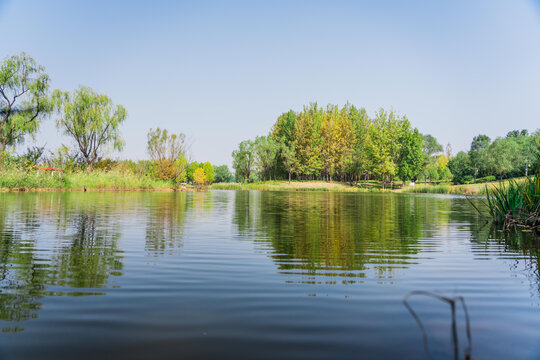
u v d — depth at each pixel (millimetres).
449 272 4945
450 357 2457
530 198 10234
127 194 29219
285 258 5789
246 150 69938
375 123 63688
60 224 9664
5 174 29344
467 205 21125
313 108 79188
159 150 49531
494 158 68000
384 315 3295
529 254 6266
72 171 39625
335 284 4316
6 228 8859
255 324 3064
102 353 2498
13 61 32562
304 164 75438
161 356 2465
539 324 3086
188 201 21750
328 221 11602
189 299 3717
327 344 2684
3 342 2660
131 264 5273
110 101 43000
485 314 3328
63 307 3434
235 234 8414
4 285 4133
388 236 8328
